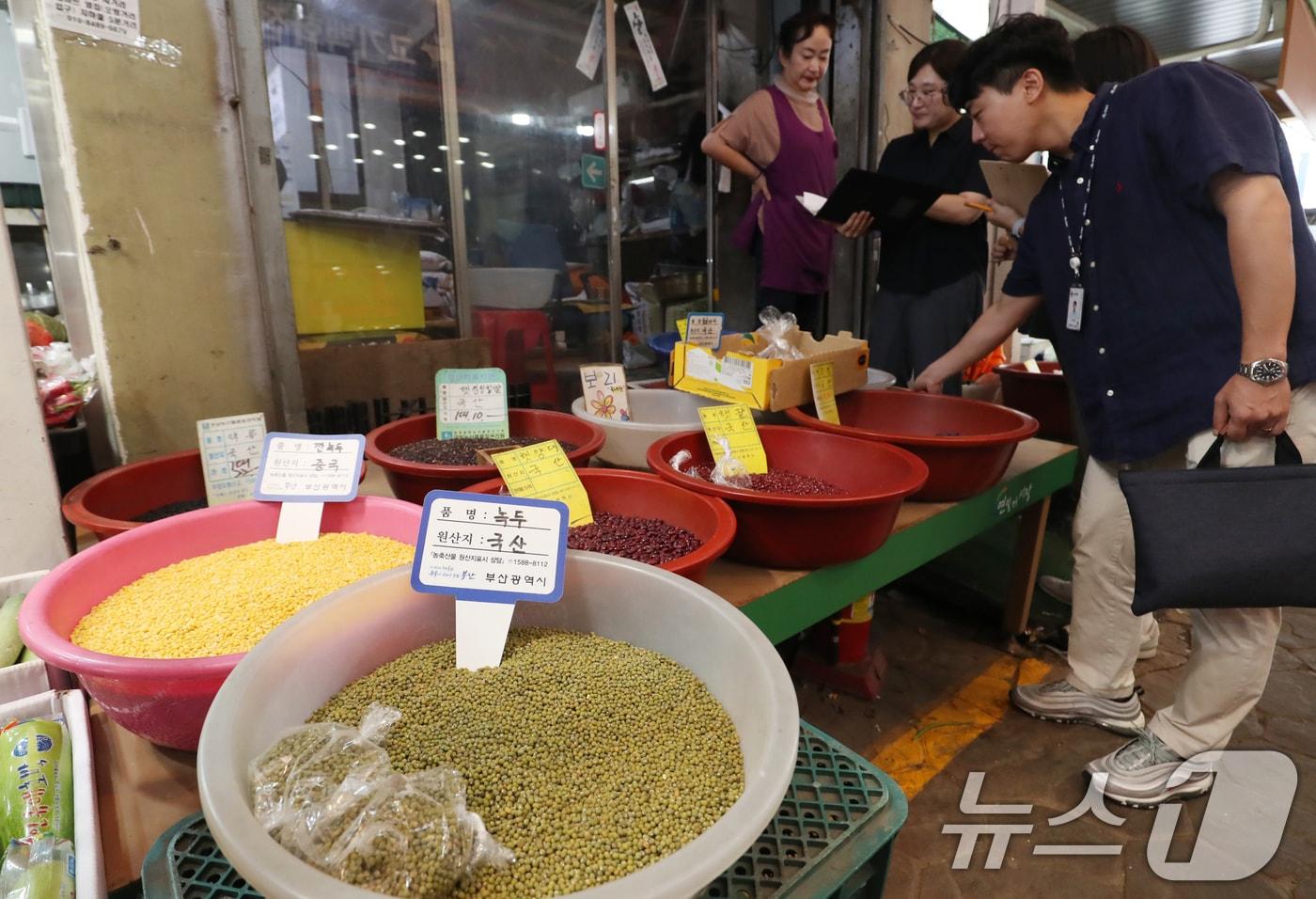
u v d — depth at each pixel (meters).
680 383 1.96
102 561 0.99
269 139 1.86
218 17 1.61
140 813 0.79
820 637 2.15
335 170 2.54
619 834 0.65
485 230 2.99
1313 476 1.25
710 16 3.32
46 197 1.67
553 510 0.91
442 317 2.78
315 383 2.04
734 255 3.66
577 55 3.08
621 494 1.30
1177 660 2.36
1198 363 1.42
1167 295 1.43
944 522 1.60
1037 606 2.61
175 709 0.76
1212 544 1.26
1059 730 1.98
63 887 0.69
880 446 1.47
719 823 0.55
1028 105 1.56
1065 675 2.25
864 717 2.03
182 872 0.68
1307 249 1.36
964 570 2.72
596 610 0.97
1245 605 1.28
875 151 3.52
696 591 0.88
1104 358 1.58
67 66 1.44
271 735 0.69
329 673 0.82
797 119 2.86
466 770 0.71
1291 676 2.28
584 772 0.72
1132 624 1.86
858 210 2.39
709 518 1.17
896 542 1.46
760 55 3.62
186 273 1.65
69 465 1.54
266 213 1.89
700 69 3.41
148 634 0.88
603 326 3.34
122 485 1.33
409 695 0.82
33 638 0.77
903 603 2.68
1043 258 1.70
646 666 0.89
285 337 1.96
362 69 2.52
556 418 1.71
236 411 1.78
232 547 1.16
